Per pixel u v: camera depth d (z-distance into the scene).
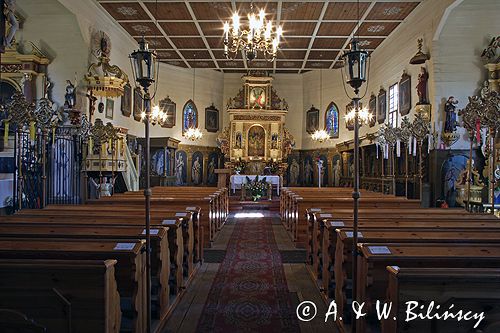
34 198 8.98
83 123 10.17
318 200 8.38
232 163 19.92
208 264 7.03
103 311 2.95
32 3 10.74
